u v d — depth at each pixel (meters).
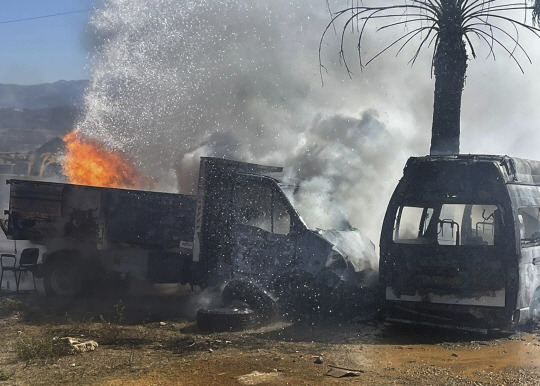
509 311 7.91
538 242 8.84
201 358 7.00
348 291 8.92
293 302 8.98
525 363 6.88
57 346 7.44
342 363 6.83
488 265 8.02
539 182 9.50
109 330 8.34
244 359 6.96
